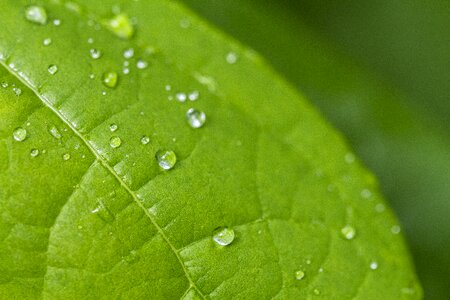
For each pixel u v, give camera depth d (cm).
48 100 13
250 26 18
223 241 14
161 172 13
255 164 14
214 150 14
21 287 13
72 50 14
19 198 13
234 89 14
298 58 18
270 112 14
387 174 17
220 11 18
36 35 14
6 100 13
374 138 17
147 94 14
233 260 13
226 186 14
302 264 14
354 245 14
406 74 19
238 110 14
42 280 13
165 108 14
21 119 13
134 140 13
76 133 13
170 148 14
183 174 14
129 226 13
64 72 14
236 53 15
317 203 14
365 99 18
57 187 13
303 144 14
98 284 13
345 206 14
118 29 14
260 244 14
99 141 13
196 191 14
